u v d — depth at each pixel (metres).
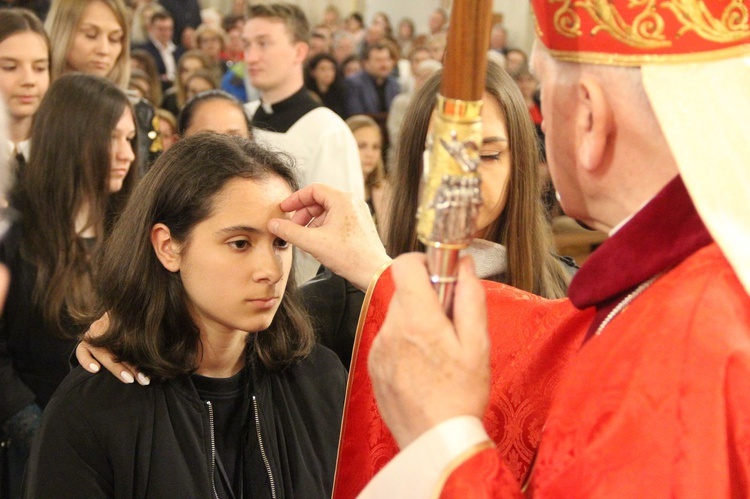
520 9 8.28
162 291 1.27
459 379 0.78
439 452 0.76
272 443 1.34
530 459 0.99
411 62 7.17
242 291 1.22
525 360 1.02
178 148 1.29
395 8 10.61
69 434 1.22
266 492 1.33
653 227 0.80
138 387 1.26
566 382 0.79
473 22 0.74
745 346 0.72
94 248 2.10
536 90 5.40
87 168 2.15
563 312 1.02
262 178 1.25
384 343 0.80
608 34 0.78
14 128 2.78
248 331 1.24
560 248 4.57
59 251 2.08
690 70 0.76
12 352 2.07
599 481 0.71
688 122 0.74
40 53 2.78
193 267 1.23
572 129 0.83
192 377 1.30
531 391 1.00
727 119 0.74
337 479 1.19
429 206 0.78
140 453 1.23
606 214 0.85
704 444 0.69
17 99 2.75
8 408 2.01
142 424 1.24
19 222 2.10
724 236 0.70
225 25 8.52
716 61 0.77
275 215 1.23
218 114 2.71
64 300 2.05
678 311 0.74
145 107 3.11
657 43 0.76
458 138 0.76
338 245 1.19
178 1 8.36
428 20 10.47
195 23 8.48
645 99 0.77
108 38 3.18
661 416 0.71
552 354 1.00
